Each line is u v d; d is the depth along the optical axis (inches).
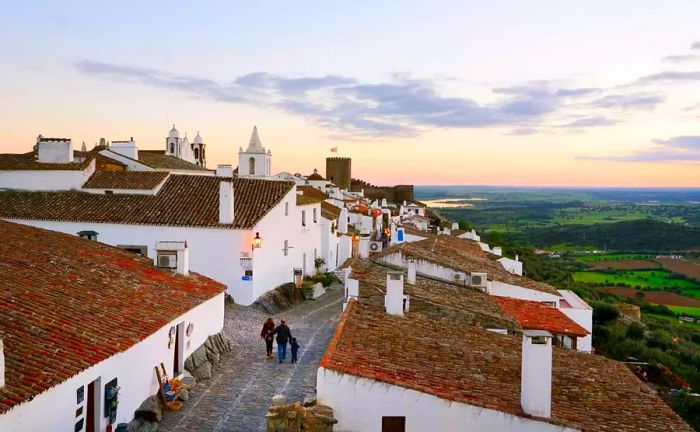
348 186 5191.9
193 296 962.7
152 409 725.9
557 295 1268.5
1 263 788.0
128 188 1630.2
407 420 541.0
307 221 1879.9
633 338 1804.9
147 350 754.8
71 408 582.2
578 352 876.0
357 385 538.6
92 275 869.2
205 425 725.3
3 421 480.7
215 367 962.1
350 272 1015.0
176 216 1489.9
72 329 663.1
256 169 2257.6
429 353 679.1
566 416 580.1
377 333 704.4
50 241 980.6
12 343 582.9
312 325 1304.1
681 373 1456.7
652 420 627.5
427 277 1205.7
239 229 1423.5
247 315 1337.4
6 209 1552.7
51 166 1672.0
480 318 898.7
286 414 513.3
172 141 3474.4
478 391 591.8
